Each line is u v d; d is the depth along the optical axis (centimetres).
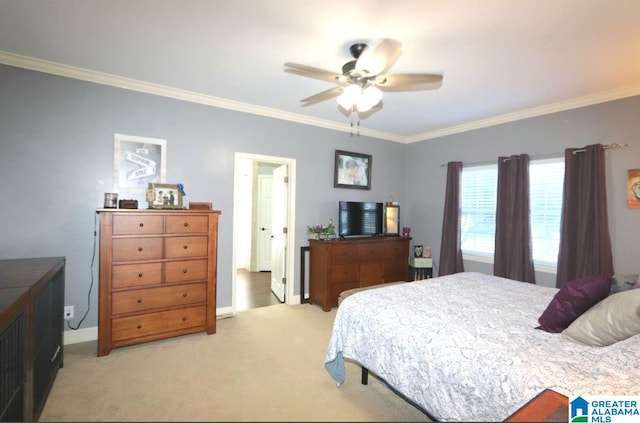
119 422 107
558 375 119
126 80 298
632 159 296
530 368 125
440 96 323
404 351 169
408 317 183
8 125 258
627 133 298
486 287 251
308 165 423
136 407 189
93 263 291
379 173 493
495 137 404
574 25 196
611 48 224
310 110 385
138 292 269
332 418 96
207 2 181
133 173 308
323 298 388
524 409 95
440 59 244
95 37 222
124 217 262
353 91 211
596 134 318
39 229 269
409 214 518
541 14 186
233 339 295
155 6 186
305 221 423
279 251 440
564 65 251
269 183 634
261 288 499
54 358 219
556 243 355
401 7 183
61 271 238
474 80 283
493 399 127
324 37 218
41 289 183
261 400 198
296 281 416
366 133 473
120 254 261
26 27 210
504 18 191
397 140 510
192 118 339
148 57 252
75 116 282
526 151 373
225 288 362
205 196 348
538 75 271
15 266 212
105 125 295
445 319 177
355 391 213
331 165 443
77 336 284
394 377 174
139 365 243
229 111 362
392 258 443
